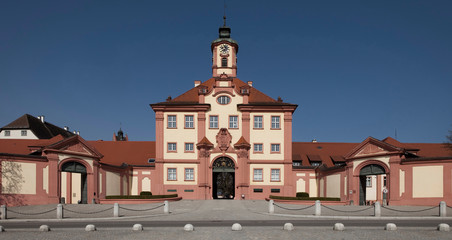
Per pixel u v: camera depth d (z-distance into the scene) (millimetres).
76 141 39625
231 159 49562
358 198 39281
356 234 17625
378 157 37906
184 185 49156
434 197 33844
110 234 17969
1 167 33188
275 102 52281
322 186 48812
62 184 44062
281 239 16422
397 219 25625
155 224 22938
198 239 16453
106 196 41656
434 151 53906
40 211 30672
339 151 60312
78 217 27297
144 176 51656
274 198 42281
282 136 50500
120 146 60188
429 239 16391
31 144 50625
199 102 50938
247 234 17641
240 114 50938
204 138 49781
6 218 26391
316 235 17375
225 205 38094
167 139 50125
